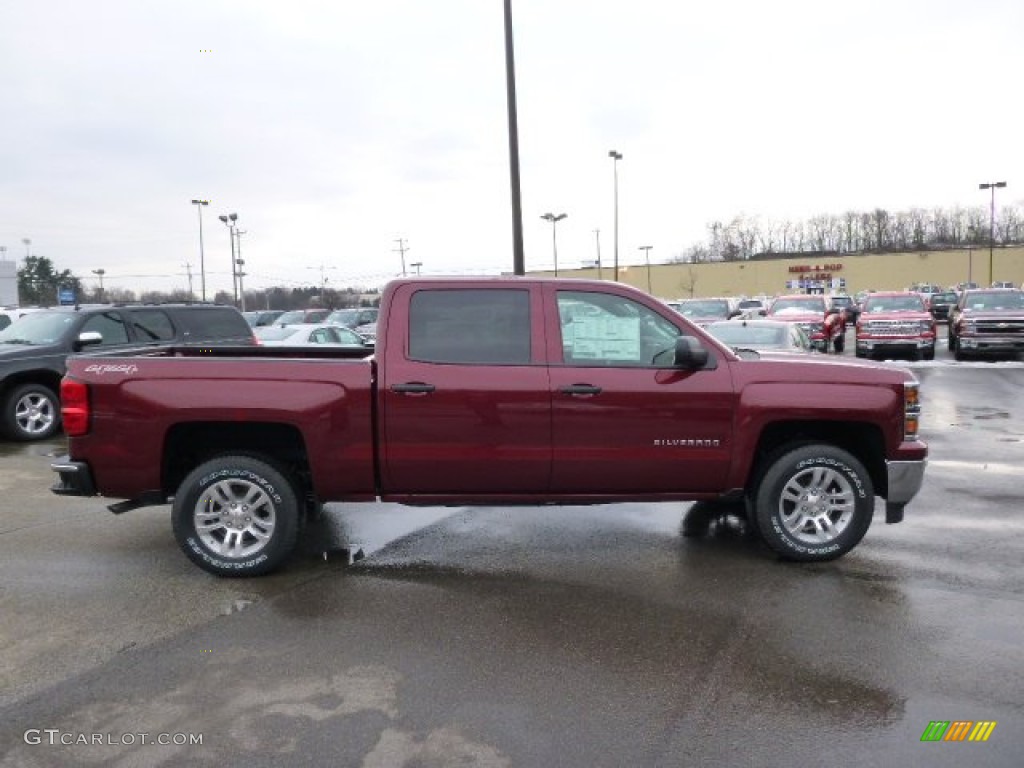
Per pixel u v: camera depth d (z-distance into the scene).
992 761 2.98
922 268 83.00
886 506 5.24
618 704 3.42
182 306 11.78
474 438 4.95
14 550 5.68
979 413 12.11
